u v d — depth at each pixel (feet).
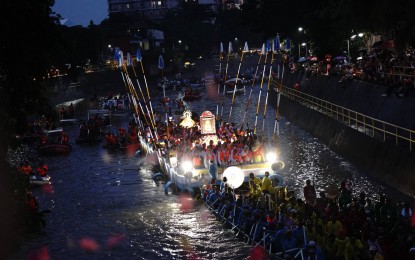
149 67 400.47
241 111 224.74
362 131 120.06
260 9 286.05
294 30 267.59
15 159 147.95
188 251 77.15
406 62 129.29
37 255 78.13
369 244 58.29
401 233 58.54
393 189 96.78
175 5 587.68
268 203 79.71
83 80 315.99
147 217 92.63
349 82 155.84
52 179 124.57
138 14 549.13
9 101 77.71
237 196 91.30
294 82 229.86
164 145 120.98
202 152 99.19
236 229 81.46
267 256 69.62
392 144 103.09
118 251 79.05
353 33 178.40
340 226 63.67
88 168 134.10
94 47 354.54
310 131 159.22
